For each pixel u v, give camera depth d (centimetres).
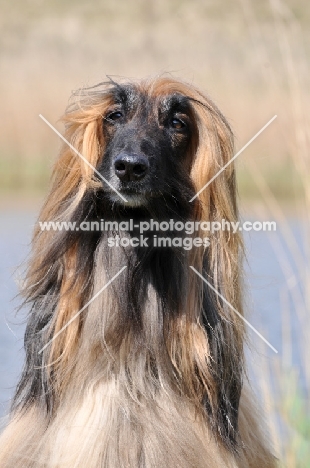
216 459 826
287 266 1472
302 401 1141
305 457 1071
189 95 876
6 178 2489
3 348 1312
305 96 1141
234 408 857
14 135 2603
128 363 831
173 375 839
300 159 1126
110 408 815
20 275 901
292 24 1181
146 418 815
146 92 873
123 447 803
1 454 840
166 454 806
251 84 2180
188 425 823
